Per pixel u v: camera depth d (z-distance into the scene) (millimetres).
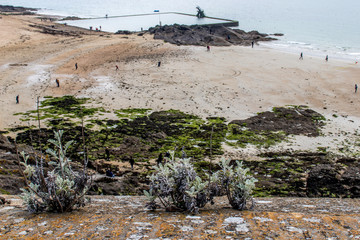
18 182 14312
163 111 41969
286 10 168375
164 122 38406
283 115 40562
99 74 57812
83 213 5309
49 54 70000
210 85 52156
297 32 104688
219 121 38812
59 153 5832
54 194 5293
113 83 53094
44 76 55594
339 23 121438
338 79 54281
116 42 84000
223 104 44406
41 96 46688
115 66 62750
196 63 65562
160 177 5691
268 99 46219
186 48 78812
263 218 4594
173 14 152125
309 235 3848
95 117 39594
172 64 64438
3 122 37062
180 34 90000
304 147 32000
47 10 164000
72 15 148000
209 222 4539
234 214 4953
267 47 82750
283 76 56625
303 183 23125
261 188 22219
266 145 32469
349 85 51094
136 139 33125
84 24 123625
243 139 33875
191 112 41750
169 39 86250
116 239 3936
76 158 27734
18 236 4059
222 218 4730
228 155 29922
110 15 151750
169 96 47406
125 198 8086
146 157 29281
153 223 4543
